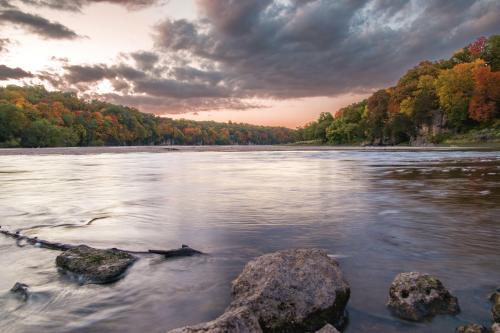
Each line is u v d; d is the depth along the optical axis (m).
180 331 2.94
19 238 6.70
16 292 4.38
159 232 7.09
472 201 10.42
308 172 21.44
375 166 25.80
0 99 124.19
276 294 3.65
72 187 14.66
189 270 5.05
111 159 42.22
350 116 138.50
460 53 114.38
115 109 173.38
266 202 10.52
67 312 3.91
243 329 2.99
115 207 9.84
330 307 3.66
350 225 7.54
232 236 6.75
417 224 7.59
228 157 46.44
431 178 16.86
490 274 4.81
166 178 18.41
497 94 82.50
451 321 3.66
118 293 4.35
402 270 4.98
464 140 80.50
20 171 24.20
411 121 99.00
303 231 7.07
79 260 5.12
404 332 3.48
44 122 115.31
